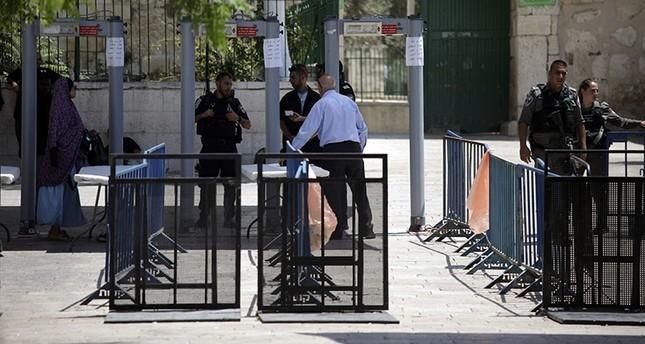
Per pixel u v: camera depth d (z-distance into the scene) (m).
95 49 35.69
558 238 17.14
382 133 49.94
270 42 24.38
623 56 47.81
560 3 48.19
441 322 16.52
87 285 19.27
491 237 21.09
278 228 17.14
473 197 21.28
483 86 50.06
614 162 30.55
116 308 16.77
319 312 16.89
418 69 24.92
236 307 16.92
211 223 16.84
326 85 23.30
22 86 24.20
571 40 48.28
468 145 22.98
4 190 31.94
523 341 15.05
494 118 50.12
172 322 16.28
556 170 22.16
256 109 34.25
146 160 19.70
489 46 49.97
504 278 19.55
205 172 24.52
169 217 17.02
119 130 24.31
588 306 17.22
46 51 34.53
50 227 25.11
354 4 61.56
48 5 11.76
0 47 34.31
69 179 23.38
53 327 15.89
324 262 16.86
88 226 25.59
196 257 16.88
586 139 23.47
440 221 25.50
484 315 17.11
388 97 54.38
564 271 17.19
